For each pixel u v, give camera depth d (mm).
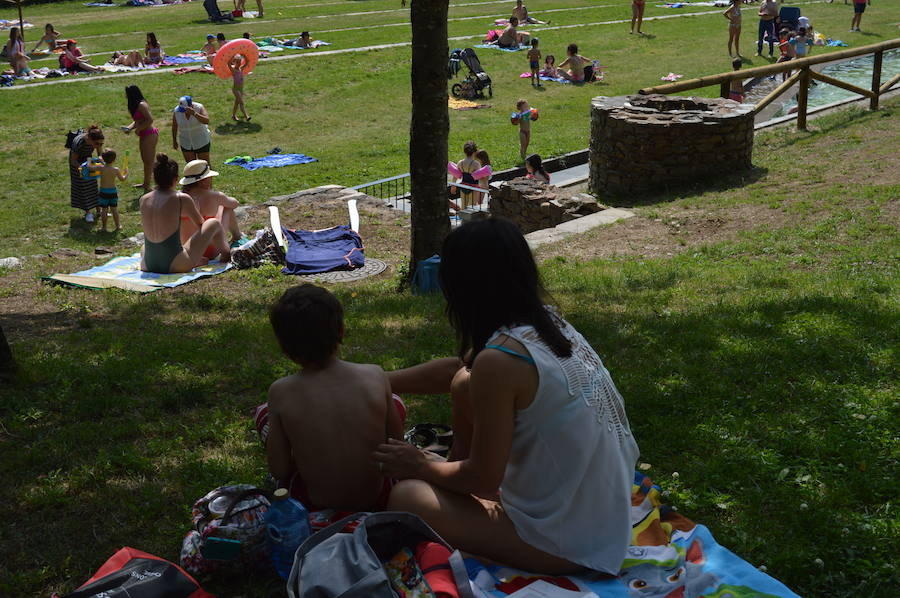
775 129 17625
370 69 28391
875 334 6379
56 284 11047
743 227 11438
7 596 3496
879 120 16734
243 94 24828
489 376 2799
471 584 2865
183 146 18109
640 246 11195
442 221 10164
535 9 42188
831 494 4125
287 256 12281
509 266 2859
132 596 2930
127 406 5750
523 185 14781
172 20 39219
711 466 4449
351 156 19875
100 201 14656
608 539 3035
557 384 2824
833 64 29734
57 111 22766
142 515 4148
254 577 3430
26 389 6168
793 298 7539
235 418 5484
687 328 6875
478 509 3082
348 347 6969
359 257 12297
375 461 3287
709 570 3193
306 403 3357
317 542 2996
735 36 32281
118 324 8867
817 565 3564
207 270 11844
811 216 11391
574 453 2885
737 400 5320
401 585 2830
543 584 2973
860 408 5086
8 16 41719
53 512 4227
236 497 3465
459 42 33125
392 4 44469
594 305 7953
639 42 33406
